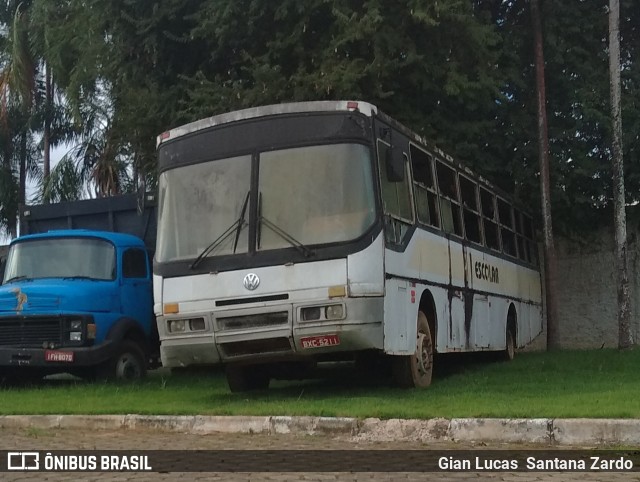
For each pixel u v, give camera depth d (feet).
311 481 20.94
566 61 58.13
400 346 32.76
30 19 78.23
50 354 41.01
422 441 26.37
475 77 51.29
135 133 55.11
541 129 55.16
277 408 30.04
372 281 30.63
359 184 31.48
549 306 56.13
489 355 51.78
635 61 59.31
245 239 31.89
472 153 54.60
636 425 24.88
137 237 47.98
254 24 50.11
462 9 48.96
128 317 44.19
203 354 32.19
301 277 30.89
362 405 29.86
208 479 21.34
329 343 30.60
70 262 44.50
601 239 62.23
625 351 48.42
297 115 32.60
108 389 39.78
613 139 50.93
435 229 38.42
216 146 33.40
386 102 50.16
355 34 46.19
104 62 56.24
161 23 53.21
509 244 54.54
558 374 40.81
